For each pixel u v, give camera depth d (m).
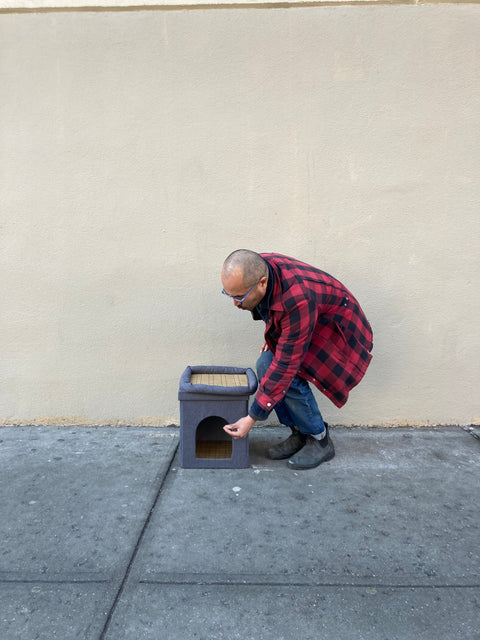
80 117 2.75
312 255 2.83
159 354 2.93
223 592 1.67
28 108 2.75
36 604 1.62
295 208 2.79
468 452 2.68
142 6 2.65
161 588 1.69
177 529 2.01
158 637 1.49
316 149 2.75
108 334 2.92
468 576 1.75
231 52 2.69
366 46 2.68
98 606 1.61
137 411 2.99
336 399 2.47
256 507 2.17
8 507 2.16
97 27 2.68
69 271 2.87
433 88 2.71
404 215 2.80
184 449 2.49
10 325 2.92
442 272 2.85
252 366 2.93
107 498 2.24
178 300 2.88
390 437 2.86
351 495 2.27
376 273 2.85
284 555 1.86
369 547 1.91
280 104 2.72
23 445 2.75
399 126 2.73
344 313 2.33
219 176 2.78
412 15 2.65
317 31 2.67
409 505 2.20
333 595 1.66
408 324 2.89
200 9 2.66
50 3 2.65
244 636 1.50
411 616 1.58
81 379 2.96
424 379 2.95
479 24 2.66
